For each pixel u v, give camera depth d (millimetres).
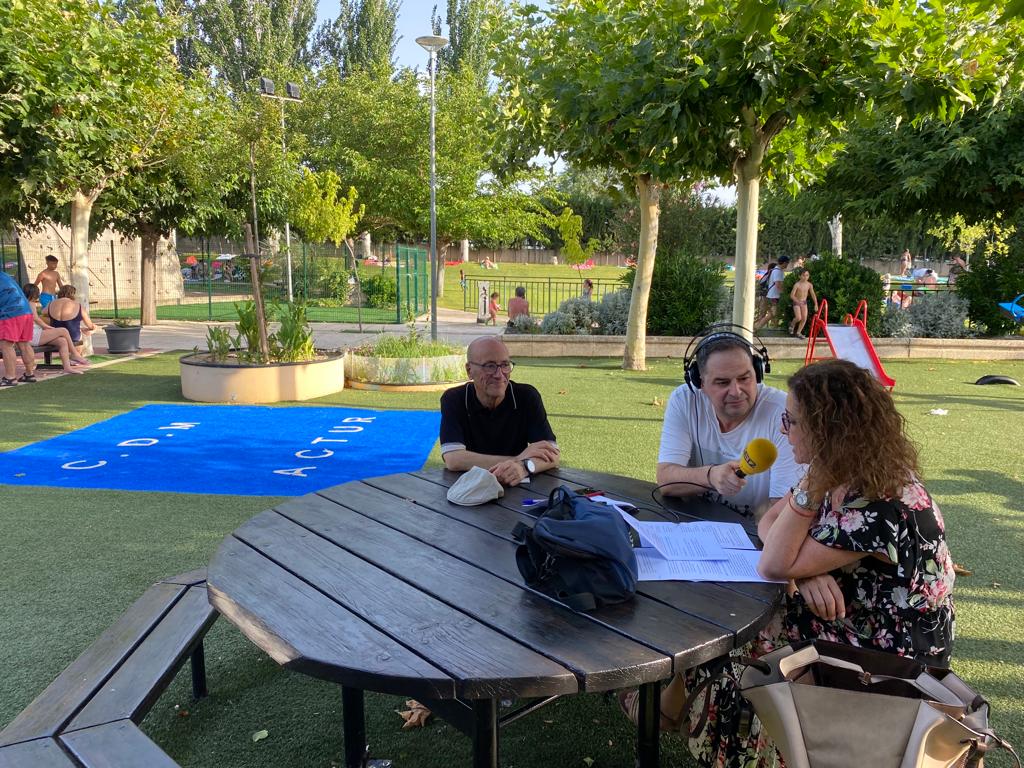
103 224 17562
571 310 14969
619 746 2812
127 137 11570
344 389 10375
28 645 3400
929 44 5762
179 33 12336
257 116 16906
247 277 30922
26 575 4160
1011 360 13508
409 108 29047
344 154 30062
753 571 2316
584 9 8477
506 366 3615
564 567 2129
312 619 2029
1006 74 6152
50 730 2057
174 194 15938
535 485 3287
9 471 6195
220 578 2303
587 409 8930
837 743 1806
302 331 10109
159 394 9797
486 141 11398
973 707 1857
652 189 11547
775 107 6309
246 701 3076
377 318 22281
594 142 7898
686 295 14258
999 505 5445
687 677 2469
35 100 9539
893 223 16891
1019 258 14859
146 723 2910
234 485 5887
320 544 2590
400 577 2312
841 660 1986
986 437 7574
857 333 10703
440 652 1843
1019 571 4281
